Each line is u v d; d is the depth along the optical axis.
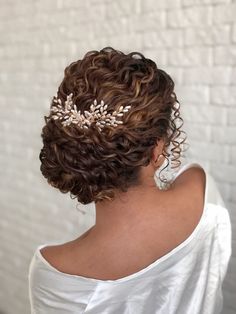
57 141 0.67
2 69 1.82
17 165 1.88
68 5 1.50
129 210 0.71
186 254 0.74
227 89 1.17
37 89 1.69
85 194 0.69
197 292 0.77
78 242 0.76
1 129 1.91
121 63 0.67
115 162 0.66
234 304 1.26
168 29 1.26
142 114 0.65
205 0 1.16
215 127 1.22
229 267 1.25
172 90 0.71
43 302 0.77
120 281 0.71
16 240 1.99
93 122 0.65
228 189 1.22
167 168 0.89
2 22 1.76
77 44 1.51
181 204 0.75
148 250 0.71
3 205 2.01
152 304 0.75
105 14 1.40
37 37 1.64
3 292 2.13
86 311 0.73
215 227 0.77
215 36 1.16
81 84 0.66
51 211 1.78
